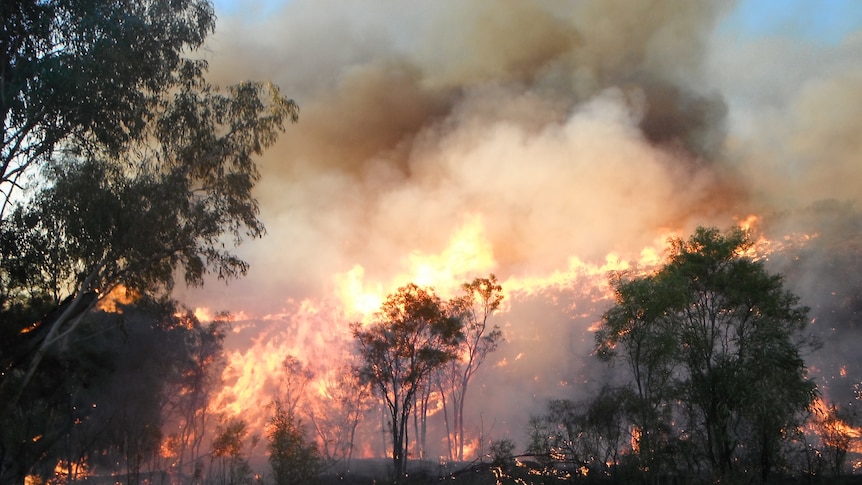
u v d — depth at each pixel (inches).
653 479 876.0
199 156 983.0
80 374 1022.4
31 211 914.7
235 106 1016.9
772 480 879.1
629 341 933.8
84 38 896.9
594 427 949.8
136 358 1198.3
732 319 967.0
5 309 927.0
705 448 910.4
